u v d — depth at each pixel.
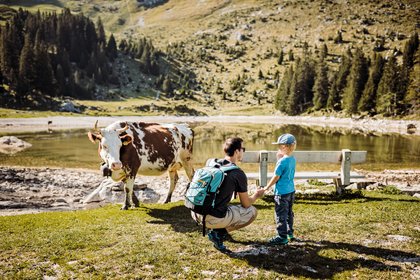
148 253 6.90
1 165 28.27
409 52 133.75
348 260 6.62
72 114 120.44
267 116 147.50
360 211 10.00
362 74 119.88
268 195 11.91
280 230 7.27
